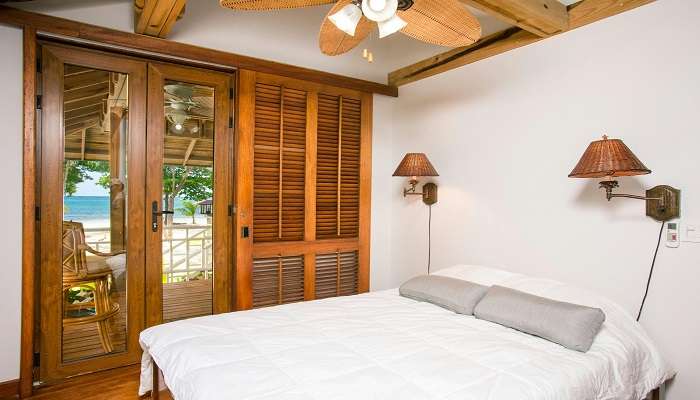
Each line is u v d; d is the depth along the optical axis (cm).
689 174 197
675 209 200
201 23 283
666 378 193
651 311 210
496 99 288
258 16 308
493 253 288
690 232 196
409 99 363
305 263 331
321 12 337
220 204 298
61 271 247
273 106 313
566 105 246
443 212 328
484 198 295
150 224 274
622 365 171
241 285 300
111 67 260
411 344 171
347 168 354
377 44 371
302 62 330
